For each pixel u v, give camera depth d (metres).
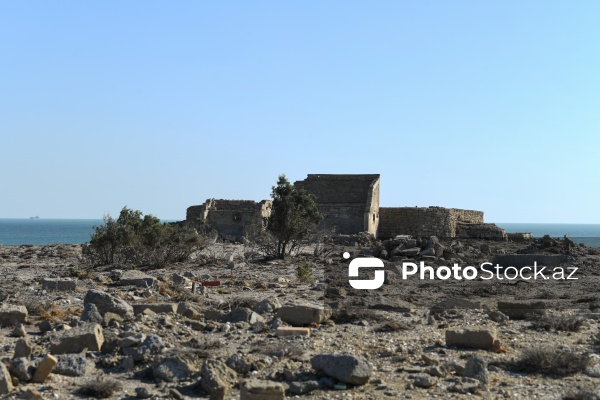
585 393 13.79
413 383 14.80
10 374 14.47
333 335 19.67
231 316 21.28
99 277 32.88
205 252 50.81
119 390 14.23
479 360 15.48
